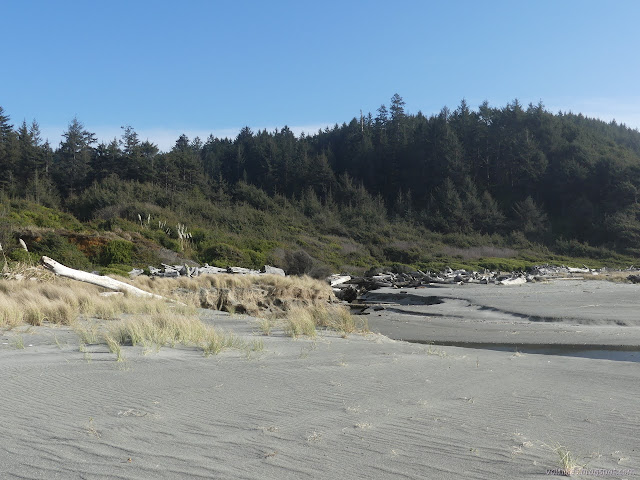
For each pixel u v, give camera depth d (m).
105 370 6.98
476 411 5.26
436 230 74.94
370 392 6.11
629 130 158.50
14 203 46.78
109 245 35.38
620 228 70.81
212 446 4.03
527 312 19.91
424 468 3.62
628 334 15.27
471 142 102.12
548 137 97.50
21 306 13.38
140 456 3.76
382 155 104.19
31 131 92.38
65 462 3.60
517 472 3.56
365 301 27.67
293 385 6.41
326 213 75.81
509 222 77.00
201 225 54.09
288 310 17.70
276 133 156.00
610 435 4.44
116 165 78.81
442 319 19.73
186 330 10.30
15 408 5.02
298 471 3.54
